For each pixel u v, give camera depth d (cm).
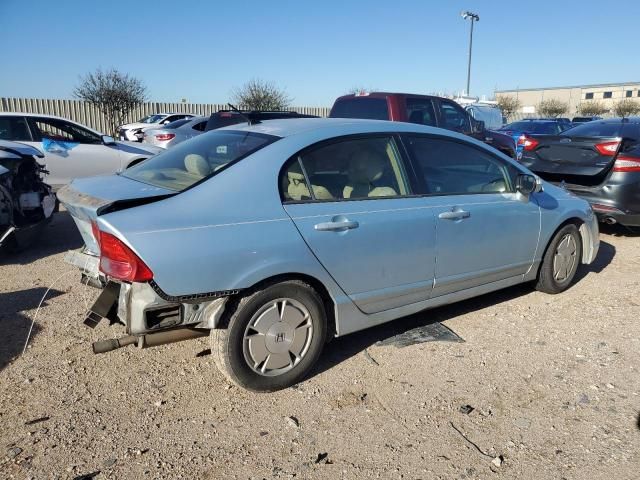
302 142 348
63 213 873
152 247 284
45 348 388
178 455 278
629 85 7031
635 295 511
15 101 2617
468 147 432
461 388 344
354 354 388
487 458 279
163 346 395
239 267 306
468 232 411
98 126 2895
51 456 274
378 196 372
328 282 342
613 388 345
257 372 328
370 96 905
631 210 673
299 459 277
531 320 452
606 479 264
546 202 478
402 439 294
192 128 1303
